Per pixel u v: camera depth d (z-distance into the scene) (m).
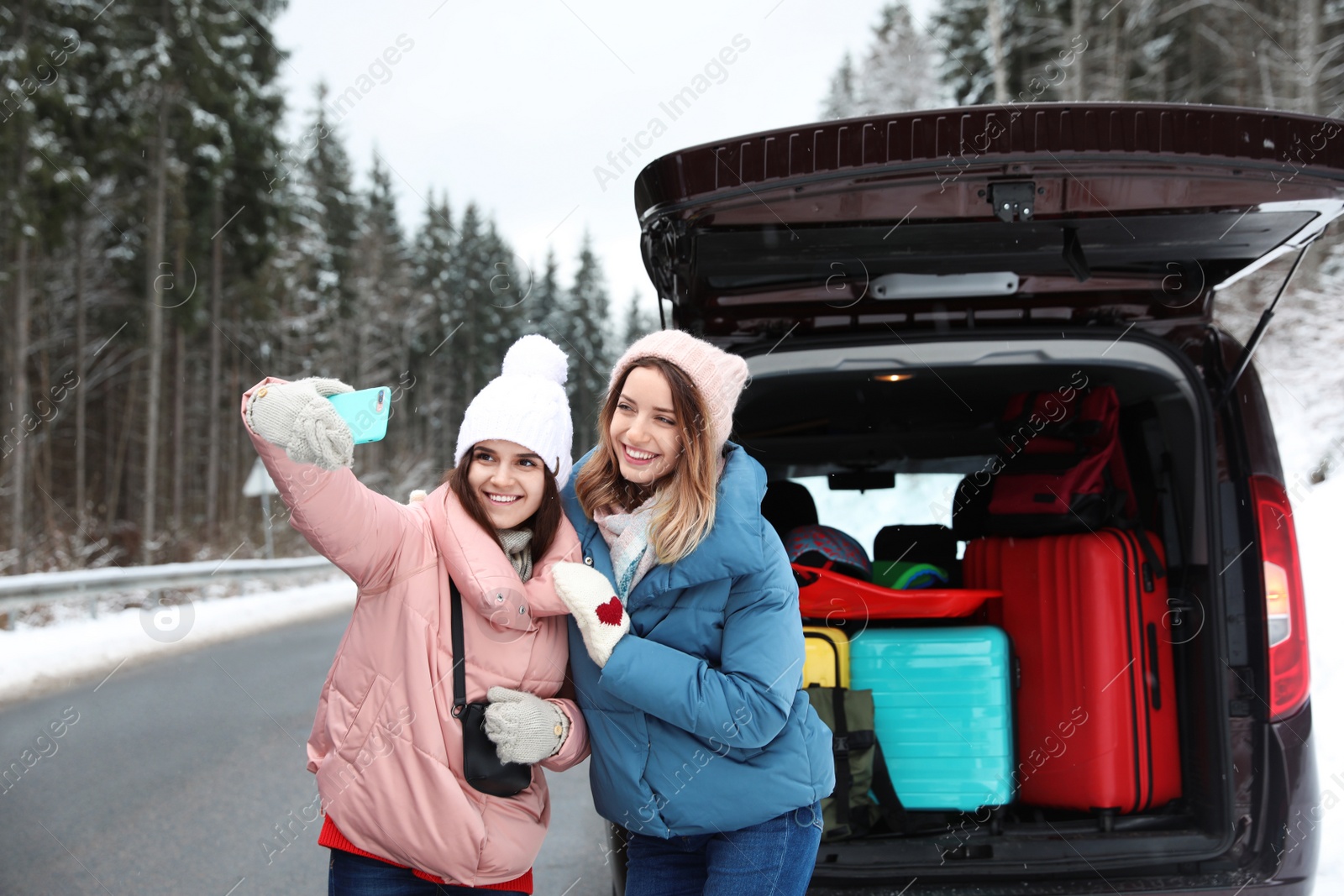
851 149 2.03
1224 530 2.48
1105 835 2.40
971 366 2.54
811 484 4.12
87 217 20.75
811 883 2.29
